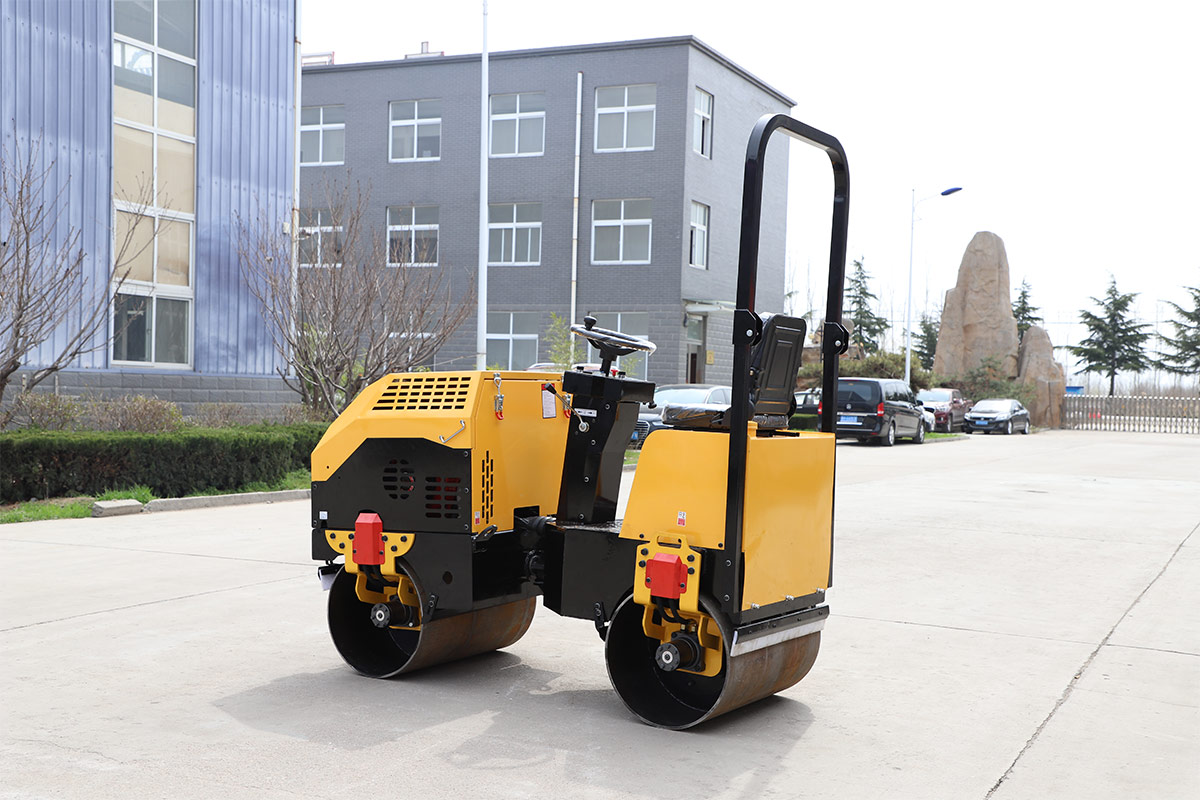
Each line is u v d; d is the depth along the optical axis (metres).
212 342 16.67
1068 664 5.96
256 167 17.33
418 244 35.31
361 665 5.52
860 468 20.33
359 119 35.72
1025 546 10.34
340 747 4.38
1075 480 18.09
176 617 6.66
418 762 4.21
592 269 33.81
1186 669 5.86
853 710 5.06
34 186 13.92
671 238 32.97
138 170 15.51
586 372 5.39
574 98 33.62
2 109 13.56
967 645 6.37
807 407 27.91
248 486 13.54
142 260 15.61
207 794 3.83
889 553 9.81
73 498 11.87
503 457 5.31
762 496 4.50
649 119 33.16
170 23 15.95
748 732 4.69
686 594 4.47
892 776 4.18
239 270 17.02
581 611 4.92
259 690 5.18
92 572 8.11
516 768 4.17
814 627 5.02
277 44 17.64
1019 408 38.72
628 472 16.84
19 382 13.50
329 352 16.34
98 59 14.83
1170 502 14.59
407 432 5.21
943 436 34.16
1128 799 4.00
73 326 14.50
